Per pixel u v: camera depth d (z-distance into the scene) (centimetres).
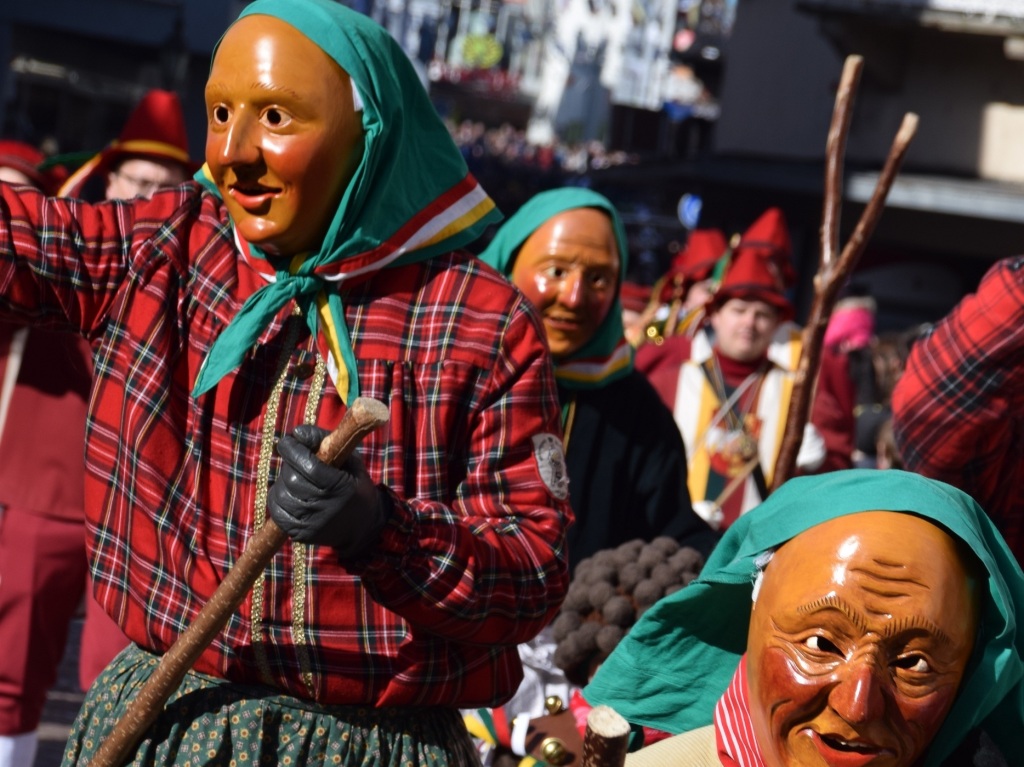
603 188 3594
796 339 784
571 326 530
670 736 311
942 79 2128
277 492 262
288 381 302
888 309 2211
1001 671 251
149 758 296
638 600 367
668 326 959
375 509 269
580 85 6166
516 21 6091
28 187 314
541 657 390
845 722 247
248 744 295
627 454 536
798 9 2023
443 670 300
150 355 304
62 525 570
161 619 297
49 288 306
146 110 636
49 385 571
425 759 305
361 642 295
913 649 247
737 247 802
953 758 265
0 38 2719
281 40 294
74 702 752
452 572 282
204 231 314
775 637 255
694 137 2955
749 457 754
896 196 2066
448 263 311
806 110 2412
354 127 297
